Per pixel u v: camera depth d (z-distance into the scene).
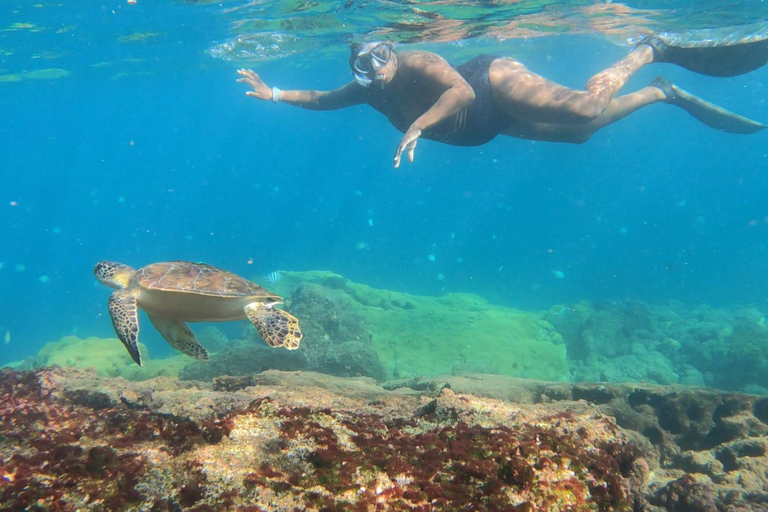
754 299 7.69
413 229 17.58
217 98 17.78
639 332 5.25
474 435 1.10
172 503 0.85
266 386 1.71
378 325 4.29
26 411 1.29
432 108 1.94
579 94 2.07
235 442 1.02
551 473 1.02
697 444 2.14
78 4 4.60
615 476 1.11
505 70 2.15
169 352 5.44
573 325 5.19
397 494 0.90
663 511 1.55
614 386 2.24
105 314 7.81
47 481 0.88
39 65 7.89
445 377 2.41
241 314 1.53
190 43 6.67
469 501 0.91
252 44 6.78
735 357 4.37
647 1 4.39
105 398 1.47
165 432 1.07
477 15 4.86
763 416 2.13
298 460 0.97
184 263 1.55
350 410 1.40
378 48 2.04
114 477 0.90
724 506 1.56
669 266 5.96
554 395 2.21
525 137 2.40
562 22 5.30
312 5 4.62
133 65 8.66
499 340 4.17
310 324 3.79
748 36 2.27
